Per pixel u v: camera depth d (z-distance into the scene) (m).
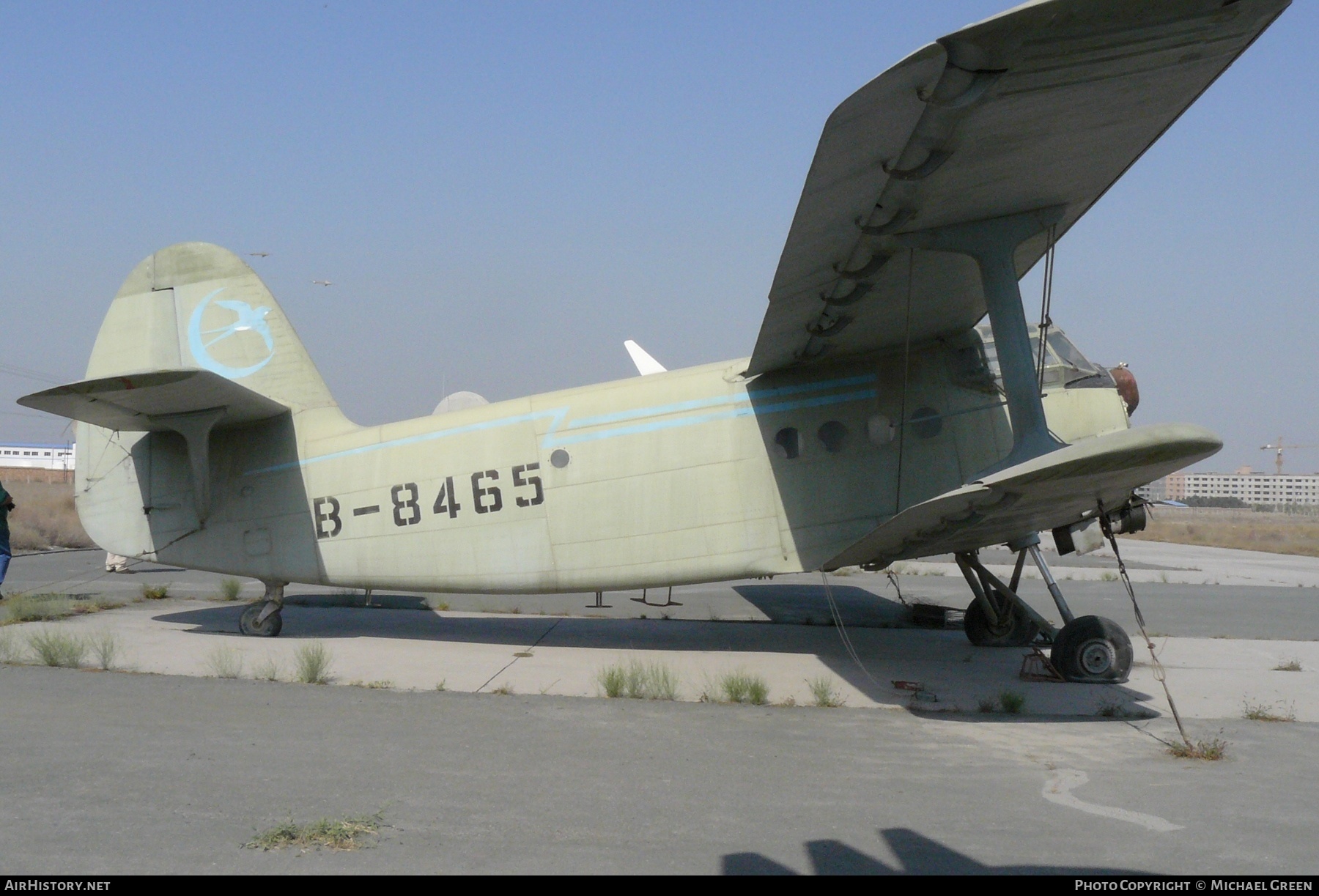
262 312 11.21
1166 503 8.91
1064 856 4.15
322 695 7.53
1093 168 6.45
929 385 9.55
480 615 13.05
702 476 9.73
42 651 8.64
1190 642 11.01
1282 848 4.27
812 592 16.09
